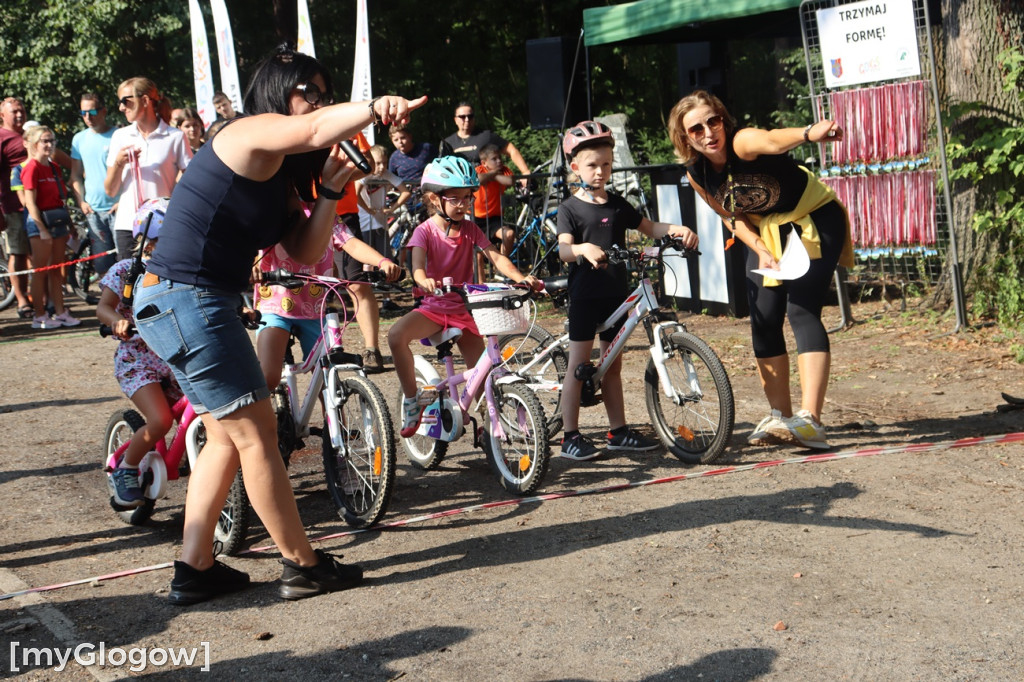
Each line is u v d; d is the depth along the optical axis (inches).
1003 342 307.1
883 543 166.9
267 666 135.6
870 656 129.9
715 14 405.1
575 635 139.9
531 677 129.0
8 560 178.9
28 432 269.3
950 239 328.8
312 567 157.9
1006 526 171.6
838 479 200.5
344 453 185.6
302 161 151.3
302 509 202.5
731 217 223.1
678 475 209.3
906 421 240.5
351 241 199.8
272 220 149.2
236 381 150.1
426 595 156.3
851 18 328.2
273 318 194.9
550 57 505.0
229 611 154.3
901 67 320.8
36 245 429.1
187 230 147.2
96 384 325.1
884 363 297.7
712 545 169.8
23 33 747.4
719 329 364.5
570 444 226.4
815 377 219.0
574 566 164.2
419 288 211.0
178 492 217.2
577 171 223.5
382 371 325.1
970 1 337.4
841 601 146.3
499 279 446.6
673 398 216.2
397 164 469.1
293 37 843.4
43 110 751.1
